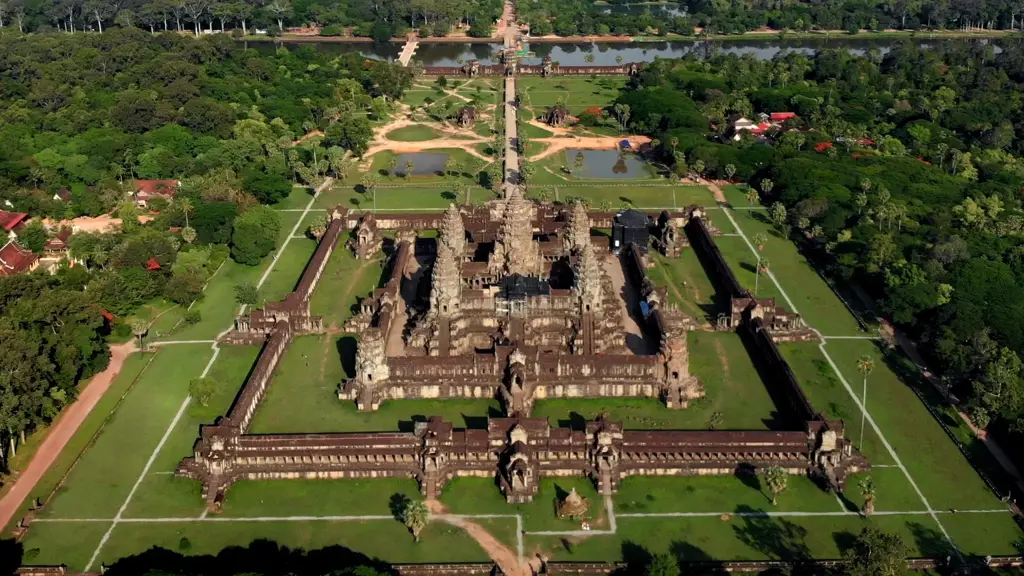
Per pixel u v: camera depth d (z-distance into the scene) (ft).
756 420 598.75
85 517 506.07
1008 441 570.46
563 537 495.41
